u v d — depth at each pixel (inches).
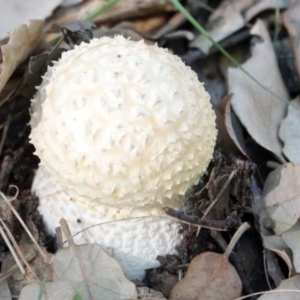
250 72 7.2
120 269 5.4
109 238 5.8
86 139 5.0
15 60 5.8
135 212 5.7
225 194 6.0
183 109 5.2
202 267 5.6
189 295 5.5
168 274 6.0
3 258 6.1
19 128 7.2
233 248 6.1
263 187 6.5
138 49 5.5
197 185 6.1
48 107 5.3
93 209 5.7
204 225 5.6
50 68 5.7
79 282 5.4
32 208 6.3
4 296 5.5
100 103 5.0
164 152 5.1
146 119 5.0
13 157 7.0
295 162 6.6
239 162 5.9
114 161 5.0
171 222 5.9
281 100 7.2
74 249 5.5
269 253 5.9
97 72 5.2
